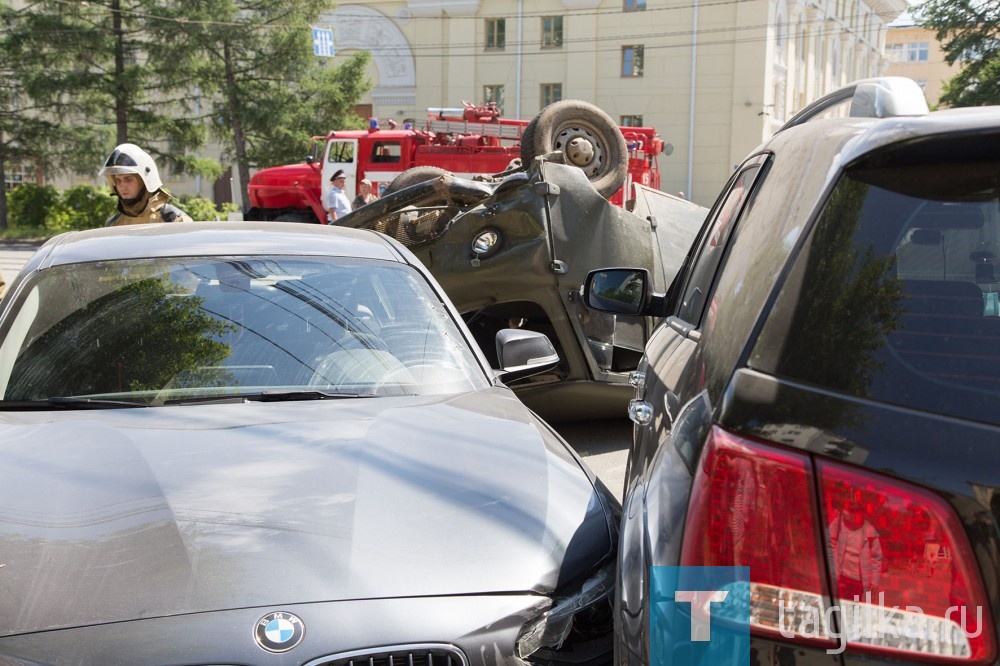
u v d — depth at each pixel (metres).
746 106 37.91
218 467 2.48
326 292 3.52
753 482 1.42
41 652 1.92
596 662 2.29
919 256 1.49
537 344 3.67
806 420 1.40
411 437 2.73
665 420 2.04
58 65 30.28
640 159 20.28
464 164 19.45
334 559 2.14
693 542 1.48
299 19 31.72
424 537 2.27
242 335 3.31
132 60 32.72
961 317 1.43
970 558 1.30
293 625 1.99
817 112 2.59
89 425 2.80
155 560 2.10
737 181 3.01
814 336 1.46
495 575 2.21
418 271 3.81
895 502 1.32
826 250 1.52
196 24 30.19
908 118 1.56
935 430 1.34
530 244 6.44
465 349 3.48
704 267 2.91
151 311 3.38
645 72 39.19
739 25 37.66
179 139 31.75
